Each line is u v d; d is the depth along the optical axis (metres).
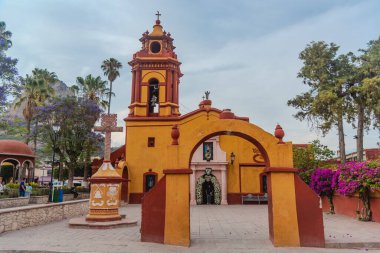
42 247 8.37
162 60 29.84
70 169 32.53
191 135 9.73
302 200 9.24
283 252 8.30
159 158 28.27
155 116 29.50
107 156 14.42
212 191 27.84
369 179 13.53
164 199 9.51
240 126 9.70
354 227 12.33
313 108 26.11
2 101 24.59
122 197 27.19
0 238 9.77
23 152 28.02
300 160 22.44
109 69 44.22
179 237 9.11
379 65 25.20
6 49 25.25
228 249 8.62
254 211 20.52
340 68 27.08
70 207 16.25
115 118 14.77
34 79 39.66
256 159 27.72
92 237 10.25
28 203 21.38
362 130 25.98
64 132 31.33
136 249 8.41
